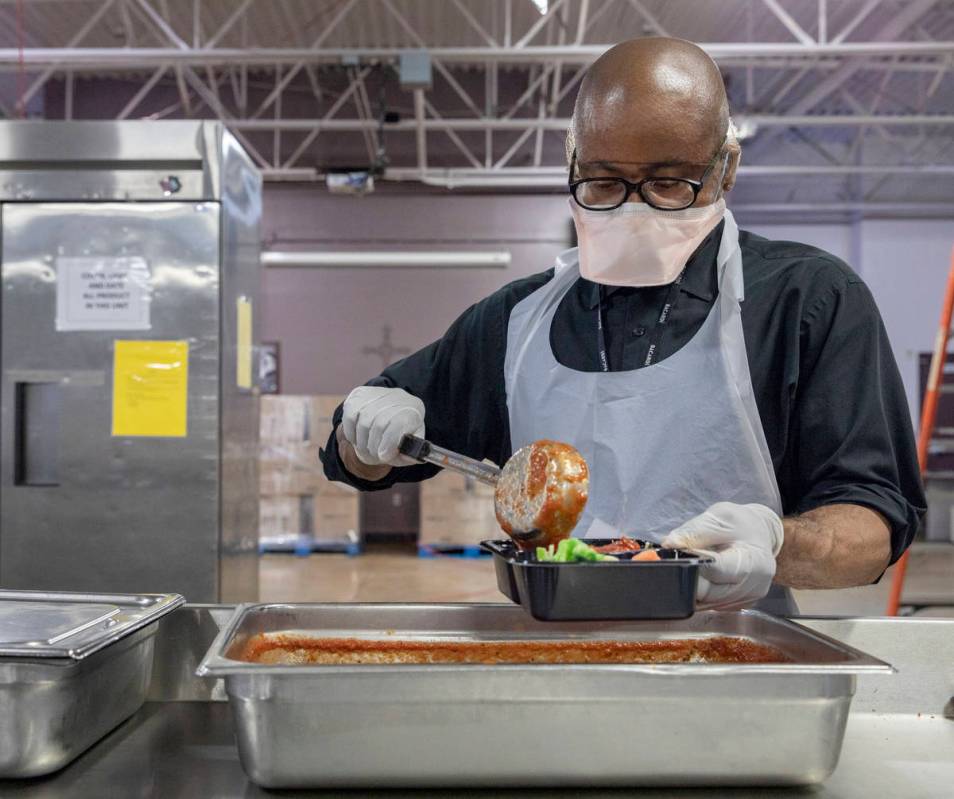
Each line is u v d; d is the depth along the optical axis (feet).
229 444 8.60
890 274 34.24
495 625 3.64
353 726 2.58
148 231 8.26
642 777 2.65
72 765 2.99
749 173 29.73
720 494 4.01
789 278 4.09
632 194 3.66
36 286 8.34
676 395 4.05
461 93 25.25
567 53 19.22
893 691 3.62
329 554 26.71
